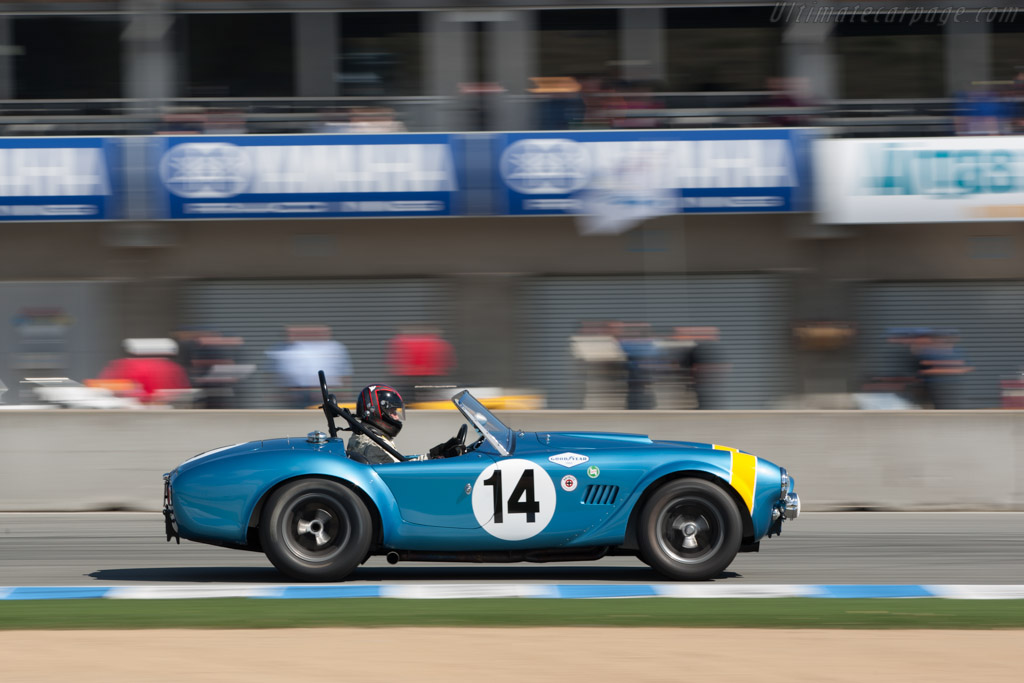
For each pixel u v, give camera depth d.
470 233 55.25
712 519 24.89
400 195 52.41
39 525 36.09
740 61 56.41
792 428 40.31
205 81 57.38
